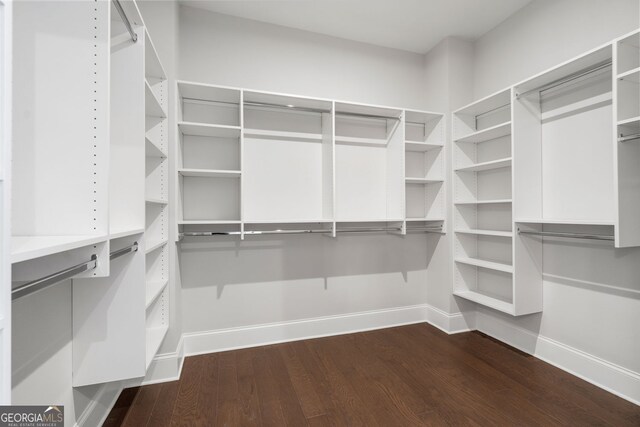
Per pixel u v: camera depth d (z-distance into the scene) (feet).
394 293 9.39
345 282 8.87
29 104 3.16
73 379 4.28
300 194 8.34
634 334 5.55
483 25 8.37
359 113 8.65
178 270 6.90
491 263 7.84
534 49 7.34
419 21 8.18
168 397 5.71
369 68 9.15
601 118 6.02
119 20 4.41
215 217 7.62
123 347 4.42
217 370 6.68
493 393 5.79
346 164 8.86
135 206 4.47
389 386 6.04
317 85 8.57
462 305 8.95
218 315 7.68
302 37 8.45
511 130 6.89
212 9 7.59
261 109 8.02
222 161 7.70
